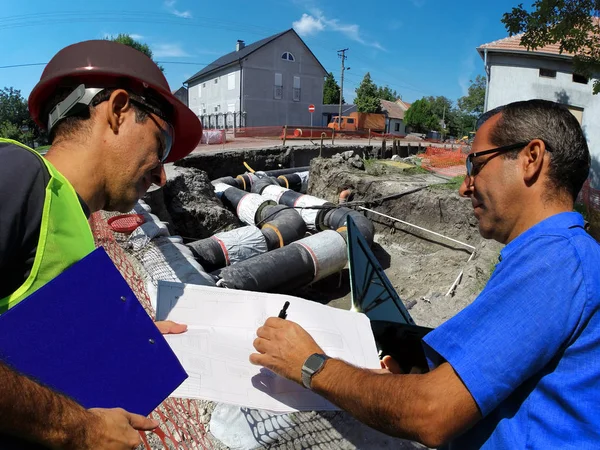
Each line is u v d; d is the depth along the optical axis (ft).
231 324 5.03
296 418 7.11
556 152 3.54
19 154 3.09
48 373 2.98
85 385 3.13
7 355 2.82
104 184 3.85
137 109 3.84
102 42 3.80
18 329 2.85
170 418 6.66
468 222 33.27
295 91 139.64
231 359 4.51
